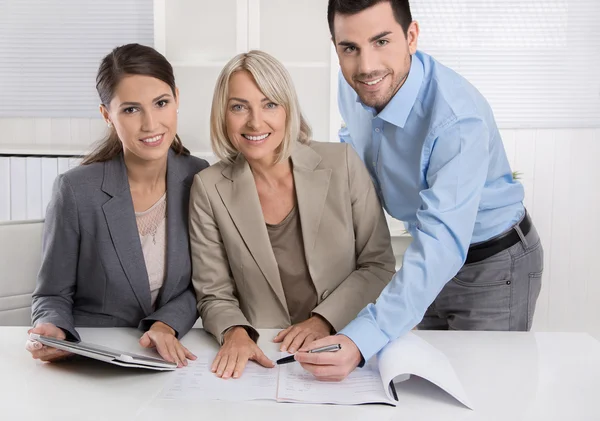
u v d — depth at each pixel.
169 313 1.55
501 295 1.80
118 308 1.63
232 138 1.55
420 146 1.63
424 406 1.14
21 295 1.92
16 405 1.15
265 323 1.63
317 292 1.61
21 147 3.41
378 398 1.16
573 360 1.35
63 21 3.59
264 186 1.63
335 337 1.26
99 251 1.58
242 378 1.28
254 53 1.52
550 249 3.50
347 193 1.62
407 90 1.58
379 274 1.61
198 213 1.62
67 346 1.28
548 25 3.43
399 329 1.29
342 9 1.46
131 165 1.61
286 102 1.53
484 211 1.76
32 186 3.58
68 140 3.65
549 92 3.46
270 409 1.13
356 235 1.66
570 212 3.48
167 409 1.13
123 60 1.51
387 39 1.47
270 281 1.60
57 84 3.62
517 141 3.46
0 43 3.60
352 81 1.54
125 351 1.42
